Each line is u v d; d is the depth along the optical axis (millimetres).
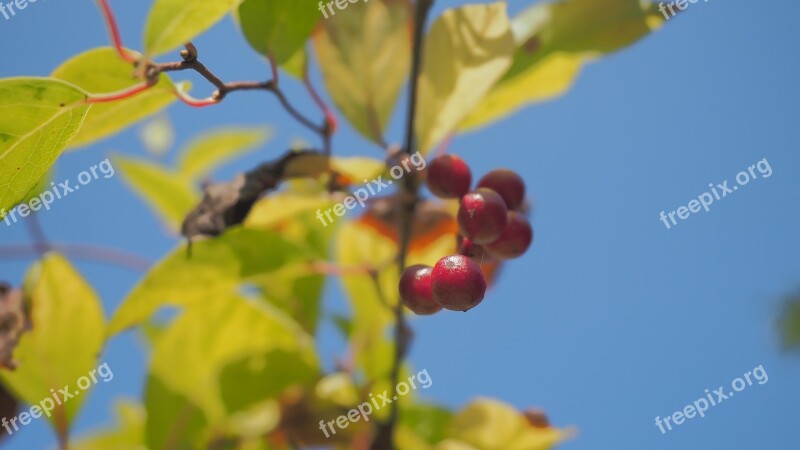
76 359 329
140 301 313
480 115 343
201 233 304
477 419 339
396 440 338
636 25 328
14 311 317
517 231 285
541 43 331
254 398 342
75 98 272
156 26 278
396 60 327
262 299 365
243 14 300
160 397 341
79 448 360
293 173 308
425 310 272
